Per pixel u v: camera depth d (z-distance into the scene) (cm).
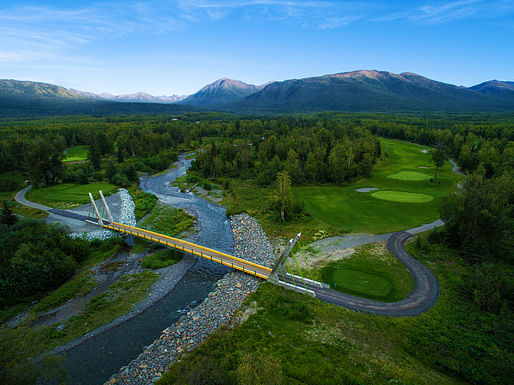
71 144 16188
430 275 4025
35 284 3897
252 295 3819
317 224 6112
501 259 4225
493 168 8906
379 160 12106
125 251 5331
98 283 4262
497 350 2630
